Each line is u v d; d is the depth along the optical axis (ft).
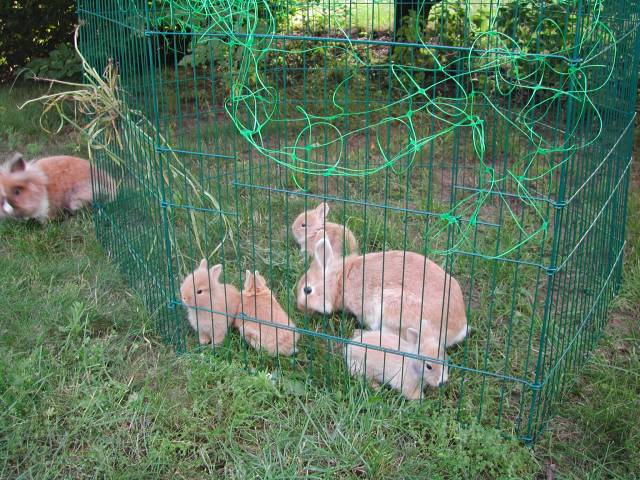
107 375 3.13
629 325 3.61
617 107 3.31
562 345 3.00
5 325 3.47
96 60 4.18
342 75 6.54
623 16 3.12
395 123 6.25
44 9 7.96
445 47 2.77
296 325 3.64
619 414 2.90
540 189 5.06
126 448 2.78
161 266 3.51
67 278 3.97
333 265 3.65
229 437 2.79
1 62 8.21
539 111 5.44
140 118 3.55
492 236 4.42
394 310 3.37
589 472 2.68
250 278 3.43
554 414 2.96
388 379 3.05
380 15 6.71
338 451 2.72
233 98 3.12
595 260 3.32
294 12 5.96
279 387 3.07
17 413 2.86
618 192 3.70
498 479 2.61
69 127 6.64
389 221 4.71
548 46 4.50
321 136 6.11
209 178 4.89
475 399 3.04
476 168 5.43
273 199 5.00
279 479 2.60
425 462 2.68
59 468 2.67
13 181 4.47
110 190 4.27
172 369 3.22
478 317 3.65
